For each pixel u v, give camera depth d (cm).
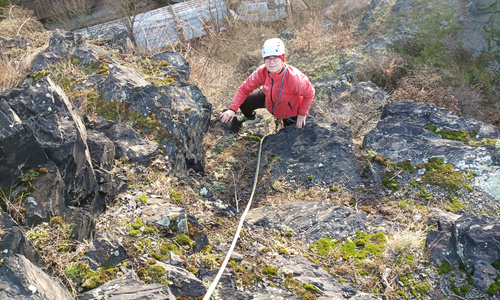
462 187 360
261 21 1395
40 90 278
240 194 389
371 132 429
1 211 216
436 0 1267
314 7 1466
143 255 249
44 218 242
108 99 394
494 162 375
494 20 1172
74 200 267
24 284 180
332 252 298
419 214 344
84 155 273
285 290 252
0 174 239
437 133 419
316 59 1127
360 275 279
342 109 641
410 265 285
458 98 1003
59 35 473
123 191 309
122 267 237
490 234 280
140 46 1060
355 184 386
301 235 318
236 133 487
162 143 364
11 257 189
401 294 266
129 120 379
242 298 233
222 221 311
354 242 309
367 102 687
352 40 1195
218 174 417
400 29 1195
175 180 339
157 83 442
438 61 1111
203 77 707
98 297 212
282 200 378
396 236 306
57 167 256
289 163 417
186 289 227
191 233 275
